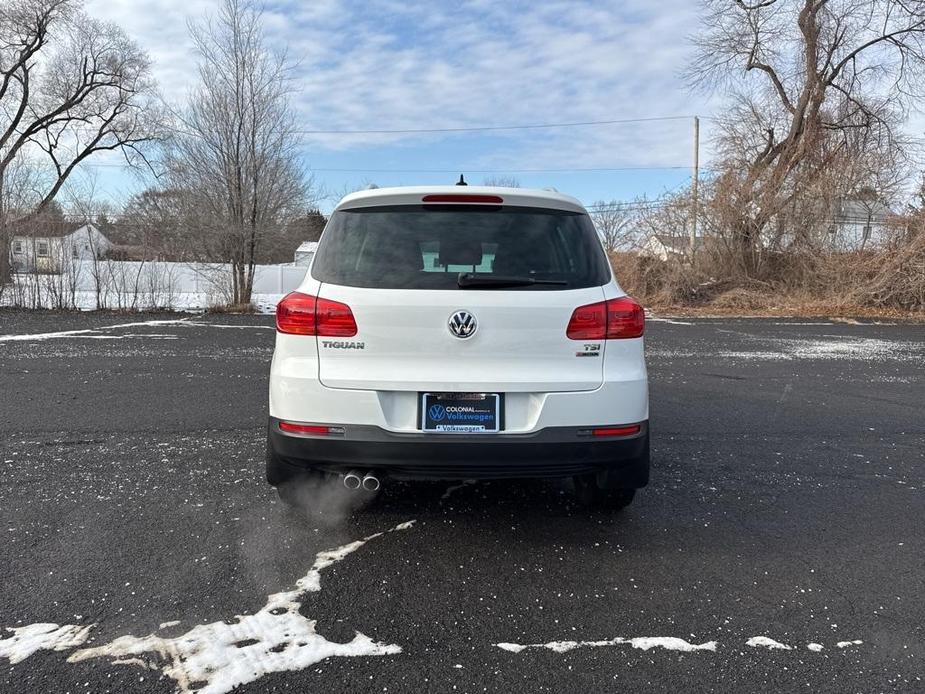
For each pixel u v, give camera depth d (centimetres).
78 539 314
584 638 240
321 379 291
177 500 365
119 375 739
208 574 283
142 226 1602
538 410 290
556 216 315
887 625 252
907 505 378
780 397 679
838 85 2086
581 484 358
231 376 743
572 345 291
